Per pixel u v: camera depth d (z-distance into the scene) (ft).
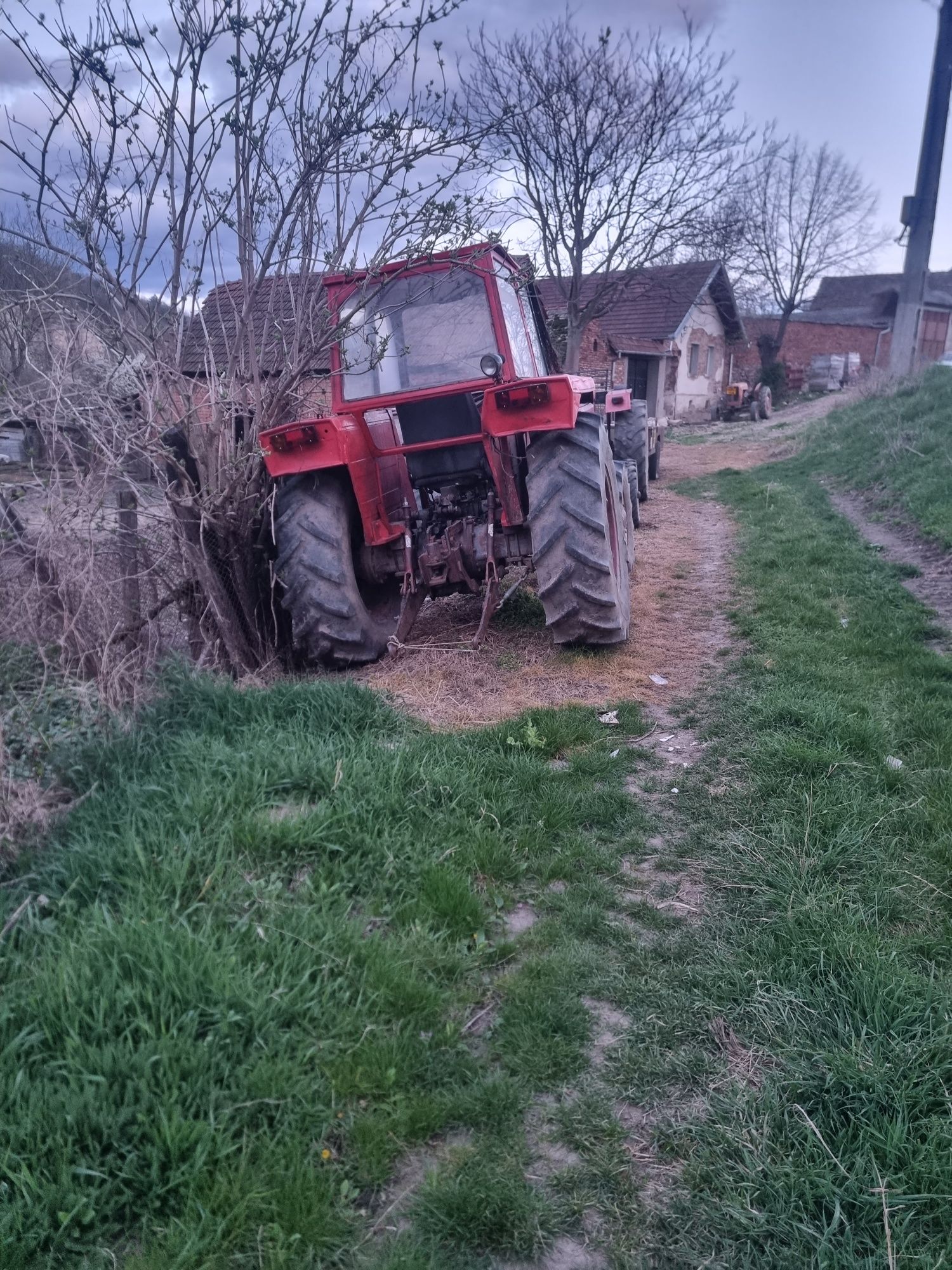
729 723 15.02
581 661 17.81
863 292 175.11
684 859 11.44
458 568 18.53
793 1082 7.79
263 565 18.93
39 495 13.66
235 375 17.65
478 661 17.95
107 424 14.42
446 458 18.45
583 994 9.15
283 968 8.64
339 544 17.62
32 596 13.08
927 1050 7.88
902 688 16.07
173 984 8.00
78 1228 6.52
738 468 51.70
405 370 18.51
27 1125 6.84
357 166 16.66
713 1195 7.04
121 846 10.24
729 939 9.87
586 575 17.17
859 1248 6.55
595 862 11.25
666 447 66.74
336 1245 6.58
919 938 9.53
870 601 21.72
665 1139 7.54
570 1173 7.23
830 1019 8.46
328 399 19.83
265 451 16.84
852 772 12.90
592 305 63.05
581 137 57.11
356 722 14.40
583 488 17.16
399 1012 8.60
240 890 9.74
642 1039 8.55
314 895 9.87
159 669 14.69
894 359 58.80
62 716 12.55
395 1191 7.12
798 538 29.01
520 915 10.43
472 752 13.53
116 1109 7.13
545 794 12.58
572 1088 8.06
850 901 10.20
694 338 95.25
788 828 11.62
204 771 11.80
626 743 14.60
